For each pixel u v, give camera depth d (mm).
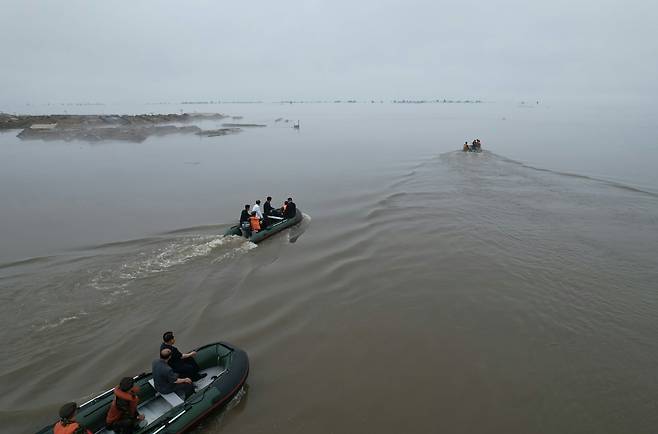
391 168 33031
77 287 12734
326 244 16516
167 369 7699
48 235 17609
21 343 10117
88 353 9797
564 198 23516
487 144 47406
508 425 7902
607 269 14391
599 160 35781
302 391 8711
